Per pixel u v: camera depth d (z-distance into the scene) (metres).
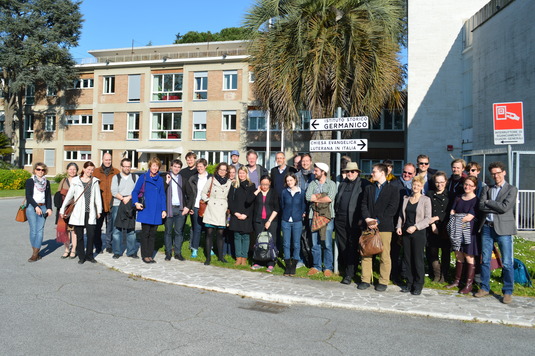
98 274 7.25
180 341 4.39
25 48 34.84
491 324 5.22
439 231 6.77
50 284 6.48
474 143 17.83
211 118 31.72
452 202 6.73
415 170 7.14
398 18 10.98
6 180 28.16
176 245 8.39
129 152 34.03
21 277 6.86
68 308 5.37
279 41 10.35
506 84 15.00
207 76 31.89
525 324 5.14
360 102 10.23
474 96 17.88
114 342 4.32
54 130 36.59
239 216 7.73
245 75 31.00
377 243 6.30
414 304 5.84
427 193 6.85
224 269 7.66
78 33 37.28
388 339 4.64
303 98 10.42
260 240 7.42
